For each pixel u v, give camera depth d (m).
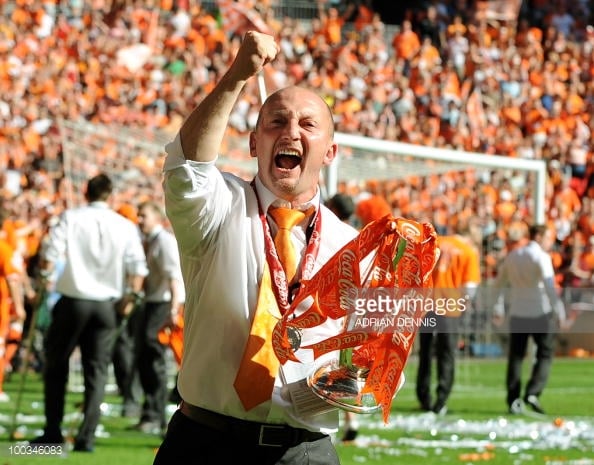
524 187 37.78
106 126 32.50
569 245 38.09
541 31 51.38
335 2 50.62
